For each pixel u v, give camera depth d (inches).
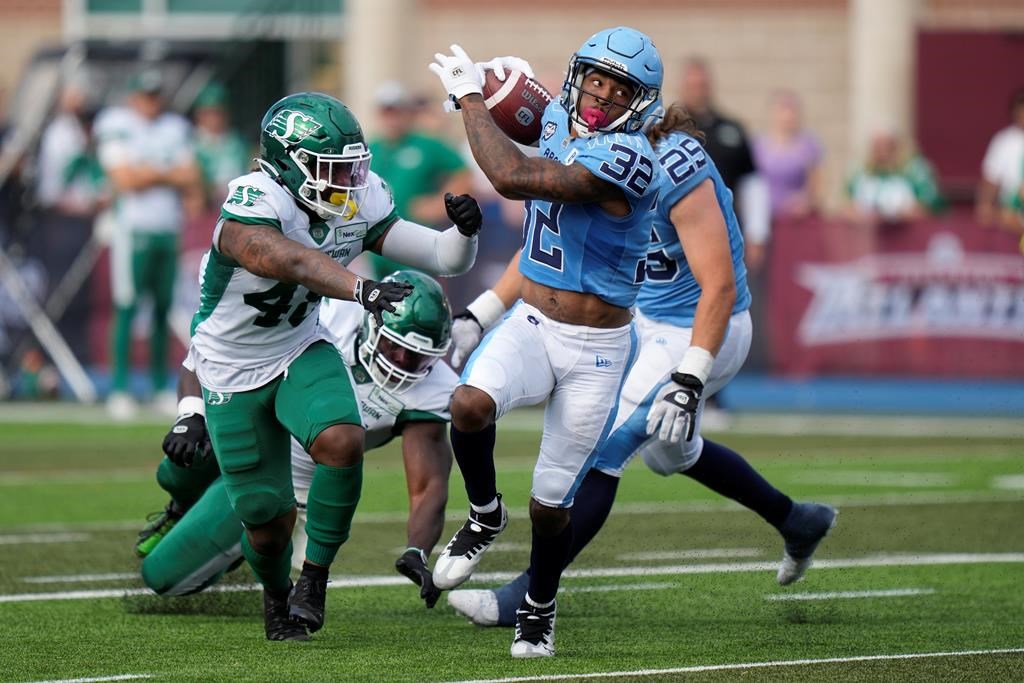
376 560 859.4
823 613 717.9
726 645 642.8
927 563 853.2
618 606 735.1
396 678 574.2
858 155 2253.9
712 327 641.0
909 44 2229.3
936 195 1817.2
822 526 748.6
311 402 612.7
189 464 651.5
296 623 652.1
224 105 1923.0
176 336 1768.0
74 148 1791.3
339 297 568.1
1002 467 1267.2
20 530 950.4
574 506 689.0
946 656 619.8
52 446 1365.7
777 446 1391.5
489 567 829.2
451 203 611.8
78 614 705.0
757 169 1499.8
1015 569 834.8
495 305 691.4
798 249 1771.7
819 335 1769.2
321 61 2207.2
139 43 2106.3
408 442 696.4
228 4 2517.2
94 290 1802.4
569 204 603.5
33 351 1779.0
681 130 689.6
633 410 695.7
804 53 2381.9
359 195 610.5
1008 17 2346.2
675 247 696.4
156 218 1561.3
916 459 1315.2
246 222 590.2
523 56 2401.6
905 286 1755.7
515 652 615.2
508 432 1509.6
